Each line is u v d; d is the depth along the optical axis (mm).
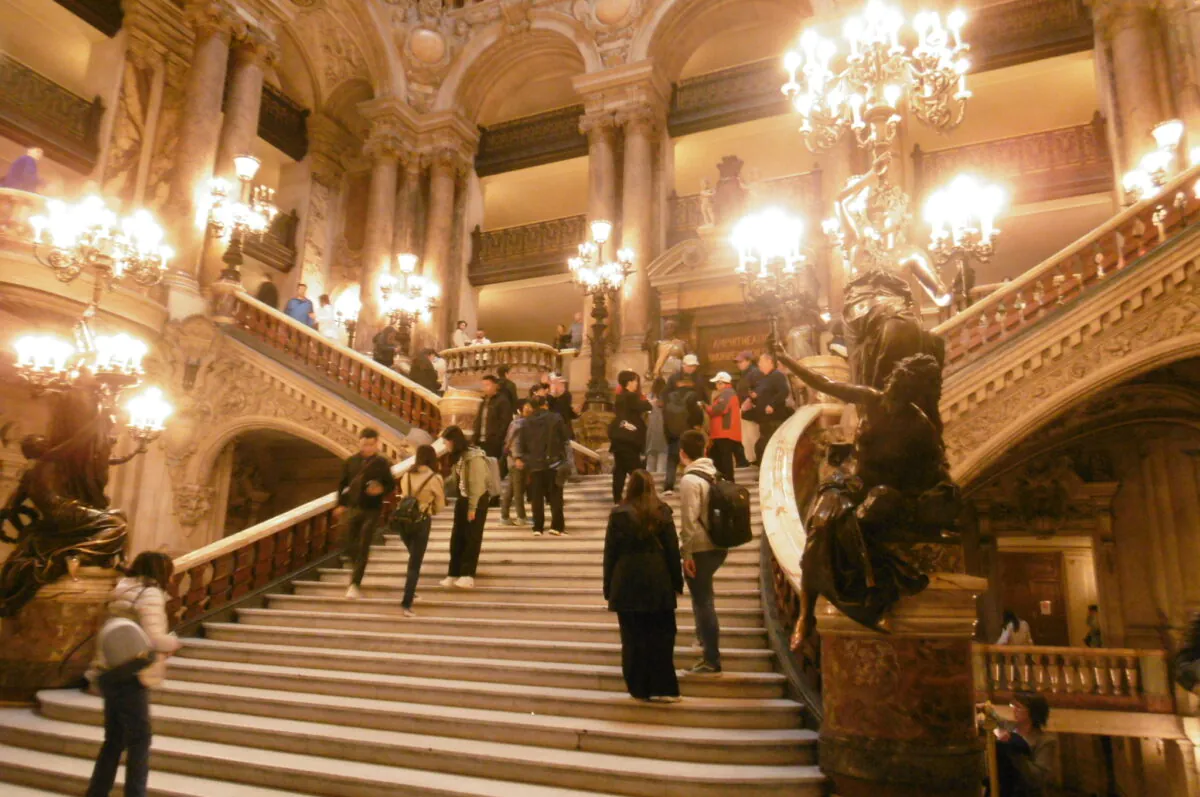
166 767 4785
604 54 18812
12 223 11000
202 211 14789
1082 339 9508
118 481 12938
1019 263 18375
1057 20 16016
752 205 16719
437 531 8867
